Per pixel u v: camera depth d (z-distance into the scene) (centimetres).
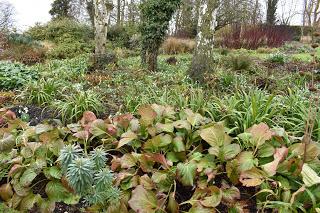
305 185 260
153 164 322
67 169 236
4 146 338
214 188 273
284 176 289
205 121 371
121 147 360
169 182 300
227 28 2091
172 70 871
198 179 300
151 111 369
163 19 922
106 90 581
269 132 312
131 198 264
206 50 647
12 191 307
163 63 1058
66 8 2794
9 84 638
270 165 280
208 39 646
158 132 356
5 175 331
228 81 618
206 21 644
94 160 244
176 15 2227
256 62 1090
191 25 2219
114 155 358
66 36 1836
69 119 455
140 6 962
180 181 294
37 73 724
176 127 353
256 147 307
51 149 334
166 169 308
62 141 342
